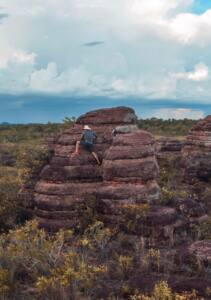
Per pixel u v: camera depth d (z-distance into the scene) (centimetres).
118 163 1677
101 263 1340
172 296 1016
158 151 3628
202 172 2867
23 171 1894
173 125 8650
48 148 1958
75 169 1716
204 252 1358
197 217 1734
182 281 1166
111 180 1675
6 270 1152
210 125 3112
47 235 1537
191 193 2411
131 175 1666
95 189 1695
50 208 1670
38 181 1792
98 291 1144
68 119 2497
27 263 1273
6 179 2223
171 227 1566
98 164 1736
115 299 1105
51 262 1277
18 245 1310
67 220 1647
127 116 1795
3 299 1082
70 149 1762
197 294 1100
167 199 1723
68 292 1104
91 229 1499
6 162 4075
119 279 1233
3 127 9481
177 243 1530
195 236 1598
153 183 1688
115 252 1423
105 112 1828
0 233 1678
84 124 1827
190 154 3016
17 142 6600
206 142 3061
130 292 1130
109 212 1630
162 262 1329
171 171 3025
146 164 1678
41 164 1888
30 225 1452
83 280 1141
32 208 1770
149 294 1090
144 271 1276
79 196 1677
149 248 1491
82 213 1634
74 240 1521
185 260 1353
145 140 1714
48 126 8519
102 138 1786
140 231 1554
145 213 1565
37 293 1120
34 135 7406
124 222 1580
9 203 1777
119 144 1705
